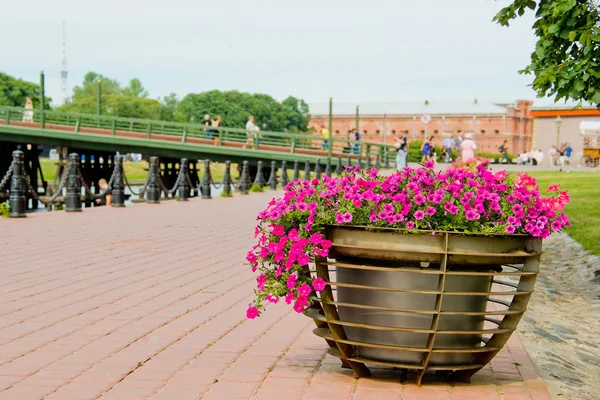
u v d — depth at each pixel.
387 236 5.07
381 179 5.43
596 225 15.65
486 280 5.33
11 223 16.27
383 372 5.59
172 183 51.56
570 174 36.94
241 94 159.38
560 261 12.78
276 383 5.26
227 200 27.05
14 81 141.38
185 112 157.12
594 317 8.33
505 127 128.62
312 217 5.22
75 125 48.38
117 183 22.25
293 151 44.88
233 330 6.87
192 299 8.27
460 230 5.06
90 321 7.11
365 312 5.31
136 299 8.21
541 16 9.12
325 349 6.24
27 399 4.82
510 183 5.30
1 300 8.02
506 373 5.71
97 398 4.88
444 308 5.17
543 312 8.52
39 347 6.15
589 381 5.93
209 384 5.21
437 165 47.44
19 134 45.56
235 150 44.50
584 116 92.00
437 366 5.23
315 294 5.64
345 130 142.38
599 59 8.64
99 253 11.77
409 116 136.00
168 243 13.22
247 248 12.77
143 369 5.55
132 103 138.50
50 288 8.78
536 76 9.21
